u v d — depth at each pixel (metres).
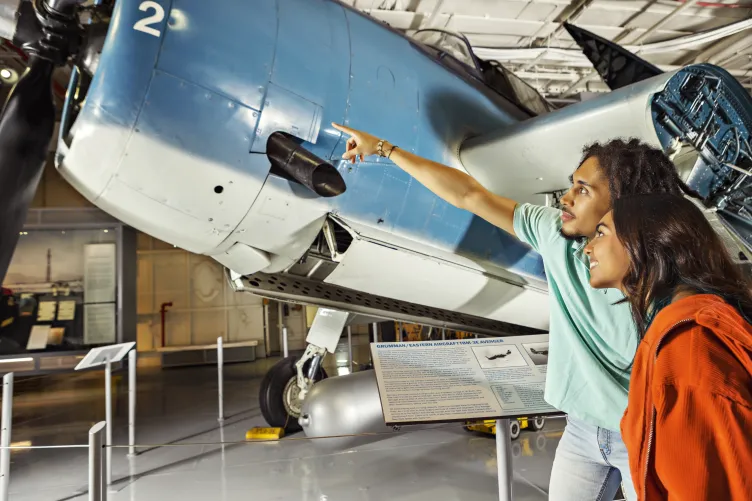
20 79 1.72
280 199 2.04
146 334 10.06
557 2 6.51
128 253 6.86
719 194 2.46
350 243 2.52
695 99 2.02
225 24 1.81
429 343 1.96
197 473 3.01
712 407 0.48
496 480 2.71
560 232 1.06
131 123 1.68
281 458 3.25
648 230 0.64
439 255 2.59
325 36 2.10
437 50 2.79
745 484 0.45
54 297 6.48
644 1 6.62
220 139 1.82
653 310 0.64
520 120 2.96
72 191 8.92
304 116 1.98
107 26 1.74
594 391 1.13
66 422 4.69
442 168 1.36
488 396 1.72
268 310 10.81
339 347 9.91
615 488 1.28
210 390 6.35
